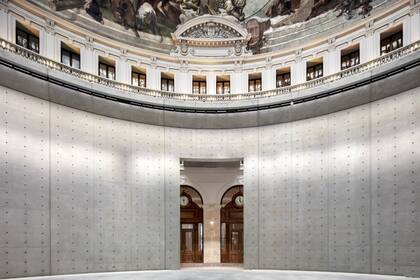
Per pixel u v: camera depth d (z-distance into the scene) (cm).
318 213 2322
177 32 2747
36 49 2230
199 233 3084
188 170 3084
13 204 1886
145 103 2530
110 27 2533
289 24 2645
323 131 2369
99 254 2241
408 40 2123
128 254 2353
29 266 1923
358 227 2141
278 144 2523
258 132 2588
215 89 2775
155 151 2544
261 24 2734
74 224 2152
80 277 1930
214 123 2641
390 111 2069
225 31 2777
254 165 2569
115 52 2567
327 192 2300
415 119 1944
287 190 2452
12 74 1942
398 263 1942
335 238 2233
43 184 2036
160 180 2527
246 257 2508
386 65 2092
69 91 2217
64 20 2312
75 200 2173
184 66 2764
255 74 2767
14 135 1930
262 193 2528
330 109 2344
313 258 2305
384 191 2047
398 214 1967
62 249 2081
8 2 2055
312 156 2392
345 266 2170
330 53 2481
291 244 2394
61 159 2139
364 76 2192
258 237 2500
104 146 2350
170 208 2528
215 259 3047
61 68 2269
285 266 2395
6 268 1827
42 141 2062
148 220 2453
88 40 2444
